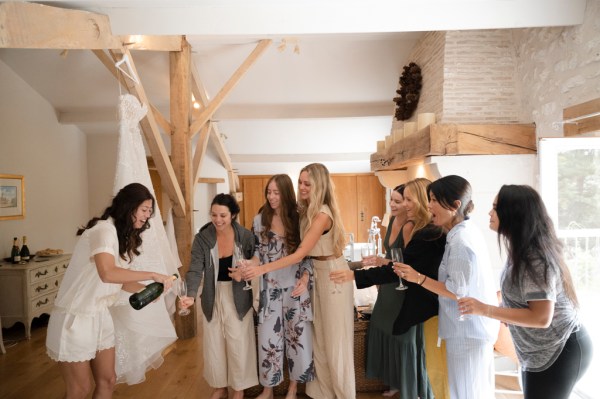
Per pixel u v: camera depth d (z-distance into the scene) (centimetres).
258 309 248
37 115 514
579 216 256
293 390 261
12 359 345
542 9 245
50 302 432
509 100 334
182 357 345
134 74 315
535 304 148
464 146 303
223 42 442
